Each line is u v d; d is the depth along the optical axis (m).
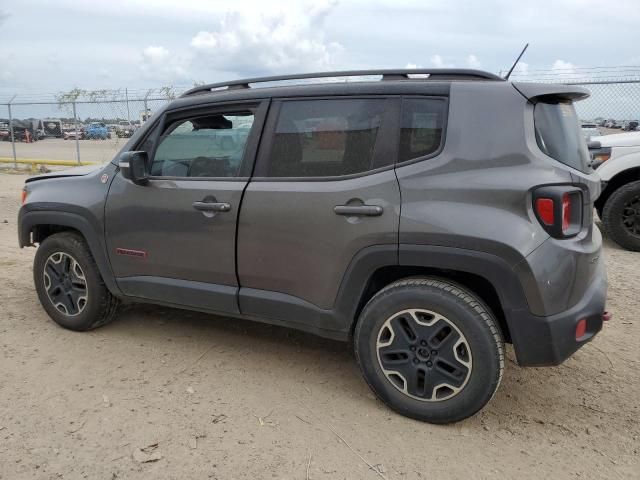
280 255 3.19
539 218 2.64
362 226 2.92
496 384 2.75
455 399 2.82
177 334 4.12
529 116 2.77
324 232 3.03
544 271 2.61
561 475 2.55
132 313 4.52
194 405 3.11
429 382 2.88
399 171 2.90
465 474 2.55
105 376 3.44
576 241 2.75
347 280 3.02
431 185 2.80
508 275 2.64
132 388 3.29
